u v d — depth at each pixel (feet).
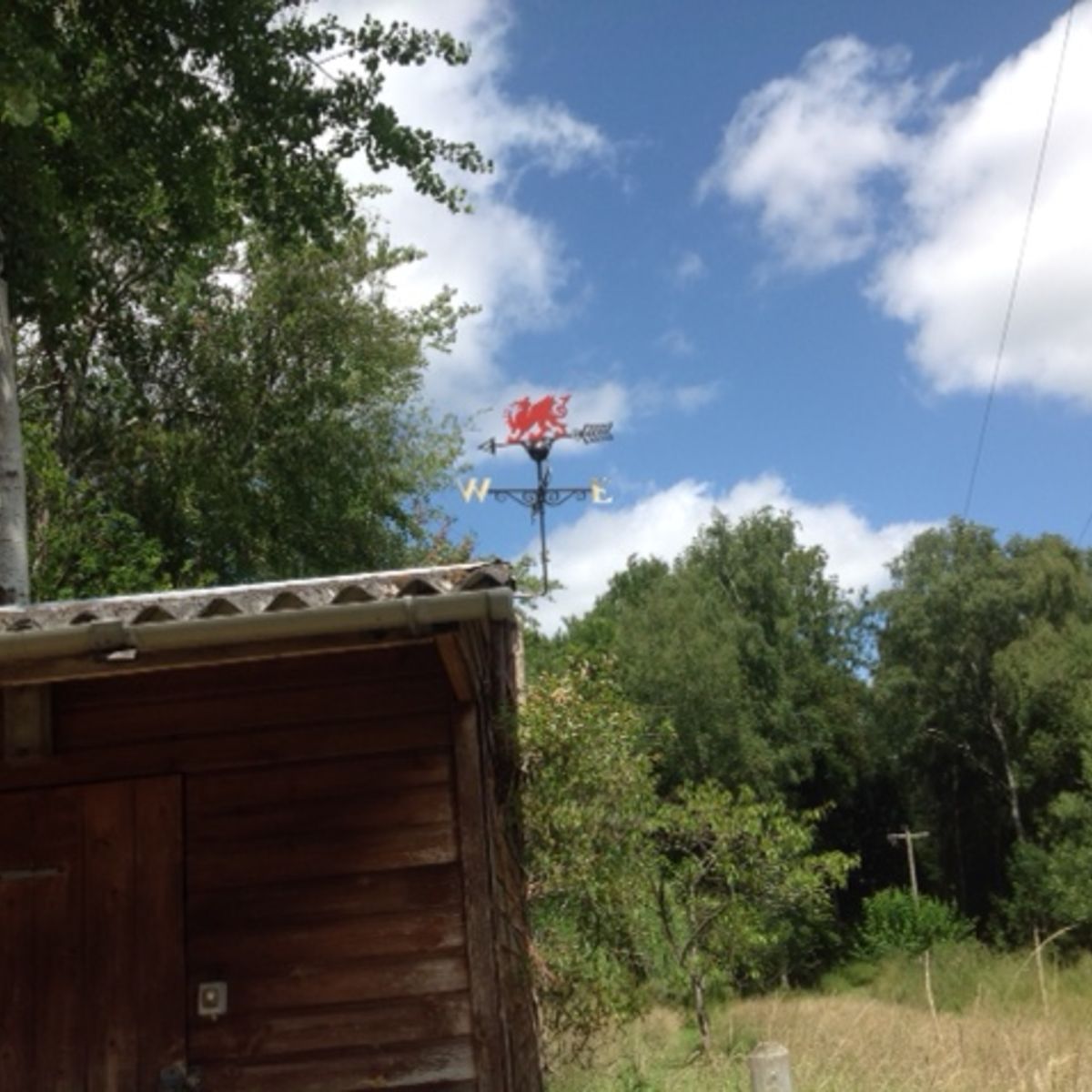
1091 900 111.55
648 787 33.50
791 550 177.99
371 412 73.77
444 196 41.55
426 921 17.88
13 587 31.45
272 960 17.84
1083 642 146.72
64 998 17.89
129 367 65.41
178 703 18.75
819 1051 35.70
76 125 37.55
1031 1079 24.71
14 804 18.48
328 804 18.34
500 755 26.71
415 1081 17.31
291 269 67.92
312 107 40.04
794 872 50.11
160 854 18.28
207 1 38.27
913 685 161.99
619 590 191.01
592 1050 33.45
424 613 14.15
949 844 164.14
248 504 68.64
